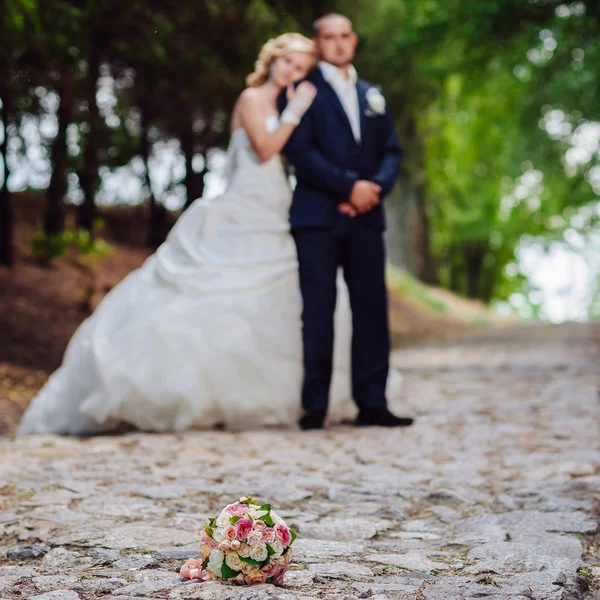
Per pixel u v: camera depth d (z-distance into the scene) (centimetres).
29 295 1233
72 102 1157
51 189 1396
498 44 1827
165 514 398
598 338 1703
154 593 286
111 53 1222
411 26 1836
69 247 1471
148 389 645
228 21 1236
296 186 684
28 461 525
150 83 1307
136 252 1695
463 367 1162
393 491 447
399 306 2603
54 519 384
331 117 671
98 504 413
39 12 918
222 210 688
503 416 713
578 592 296
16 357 1031
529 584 298
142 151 1421
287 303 672
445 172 3588
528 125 2106
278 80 688
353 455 551
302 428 661
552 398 812
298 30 1336
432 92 2117
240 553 290
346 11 1767
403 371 1147
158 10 1202
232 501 426
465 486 459
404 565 324
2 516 388
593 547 354
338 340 692
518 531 373
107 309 689
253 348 656
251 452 563
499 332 2211
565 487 450
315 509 414
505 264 4378
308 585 297
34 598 280
